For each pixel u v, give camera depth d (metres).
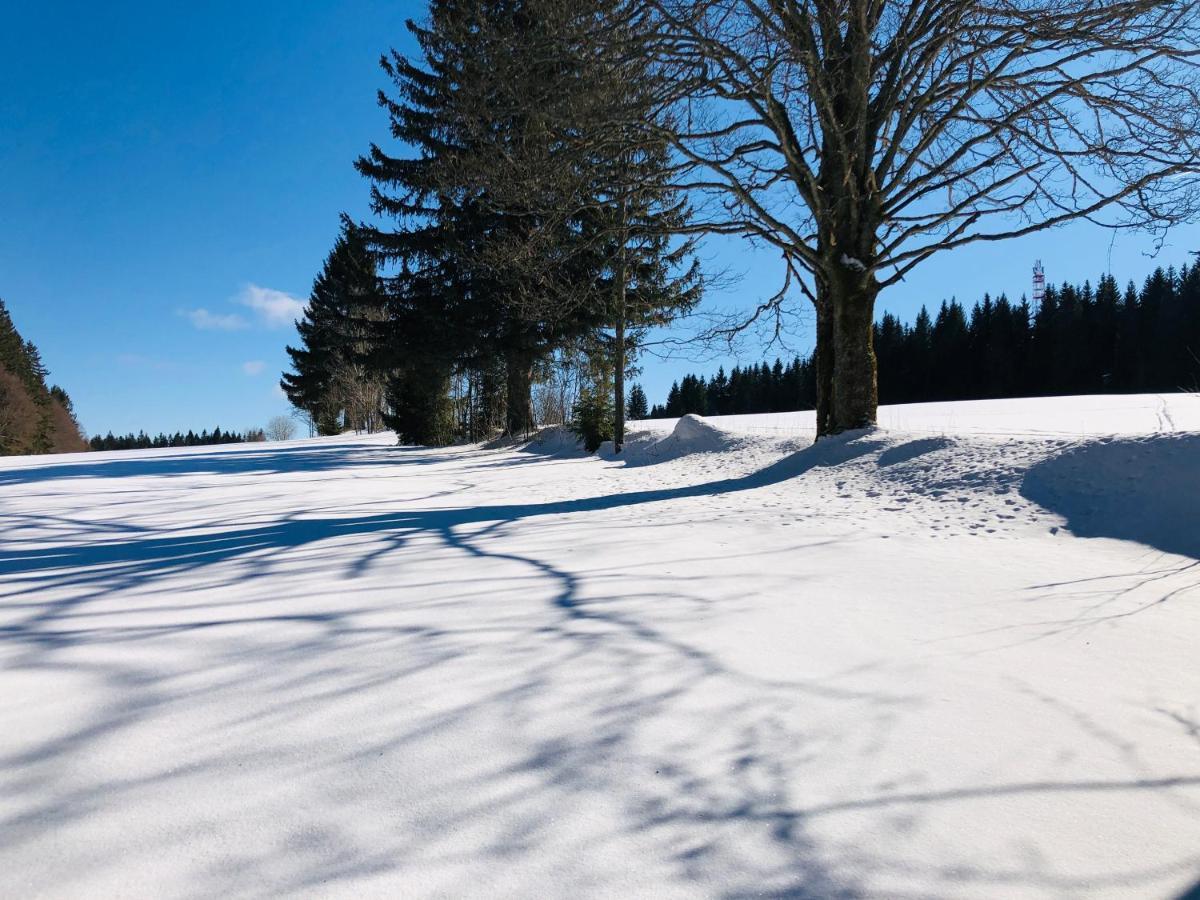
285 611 3.95
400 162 22.55
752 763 2.30
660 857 1.80
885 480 8.78
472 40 11.38
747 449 13.54
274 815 1.96
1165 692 2.96
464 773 2.21
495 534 6.56
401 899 1.62
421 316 23.55
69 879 1.67
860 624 3.78
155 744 2.37
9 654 3.24
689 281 19.88
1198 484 5.84
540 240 11.72
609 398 19.64
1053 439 8.18
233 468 17.31
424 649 3.33
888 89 11.14
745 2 9.66
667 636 3.53
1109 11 8.98
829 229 11.56
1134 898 1.70
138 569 5.07
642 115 10.25
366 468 16.91
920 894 1.70
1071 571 4.94
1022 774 2.29
